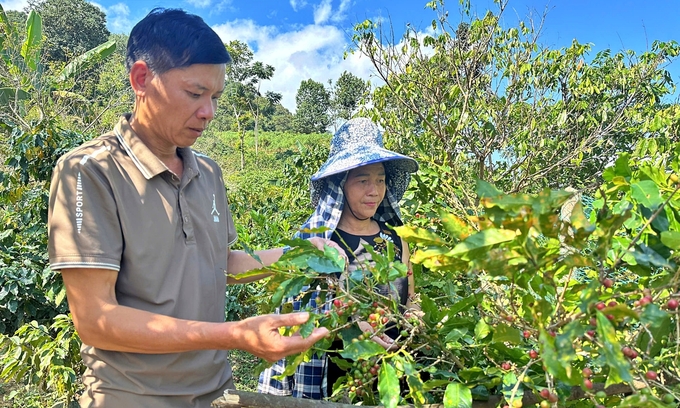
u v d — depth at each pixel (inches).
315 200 86.6
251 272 52.2
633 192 42.8
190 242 57.9
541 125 195.9
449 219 39.9
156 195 55.3
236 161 1251.2
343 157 77.8
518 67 194.4
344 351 46.7
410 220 104.3
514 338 40.7
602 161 234.7
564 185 227.0
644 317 33.4
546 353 33.2
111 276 51.4
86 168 51.5
